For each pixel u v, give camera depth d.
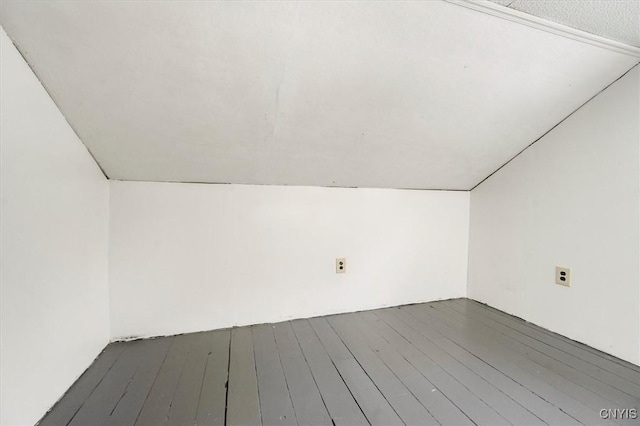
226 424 1.07
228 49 1.04
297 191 1.97
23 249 0.98
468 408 1.15
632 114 1.44
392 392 1.25
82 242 1.37
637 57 1.34
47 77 1.06
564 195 1.75
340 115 1.42
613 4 1.01
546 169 1.84
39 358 1.06
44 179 1.10
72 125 1.27
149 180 1.68
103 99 1.18
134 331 1.70
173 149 1.51
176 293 1.76
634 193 1.45
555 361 1.49
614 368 1.42
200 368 1.42
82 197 1.37
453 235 2.41
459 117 1.55
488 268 2.27
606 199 1.56
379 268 2.21
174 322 1.76
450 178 2.20
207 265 1.81
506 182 2.11
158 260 1.72
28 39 0.94
